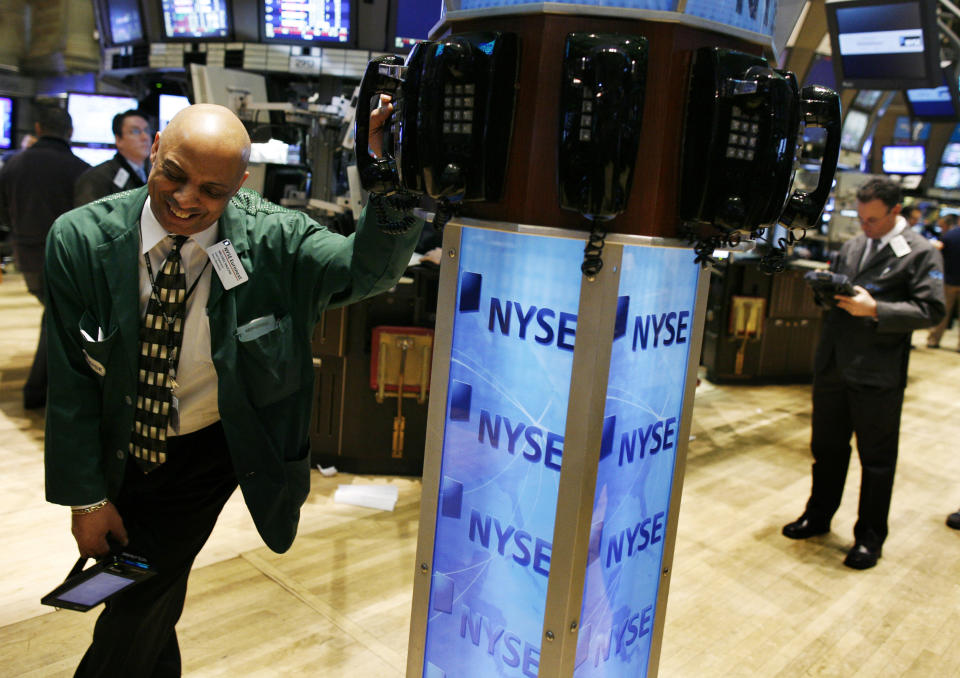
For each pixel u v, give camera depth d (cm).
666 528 149
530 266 125
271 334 144
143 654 153
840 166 798
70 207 418
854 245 326
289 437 156
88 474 143
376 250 138
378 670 222
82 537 146
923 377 718
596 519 129
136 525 154
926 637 266
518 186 120
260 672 217
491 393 134
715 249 125
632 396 130
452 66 112
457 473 141
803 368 658
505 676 139
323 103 476
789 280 624
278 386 148
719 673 236
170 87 545
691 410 145
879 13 543
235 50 469
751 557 320
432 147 115
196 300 143
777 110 110
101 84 925
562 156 108
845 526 359
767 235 139
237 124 133
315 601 257
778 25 146
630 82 105
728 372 630
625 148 106
